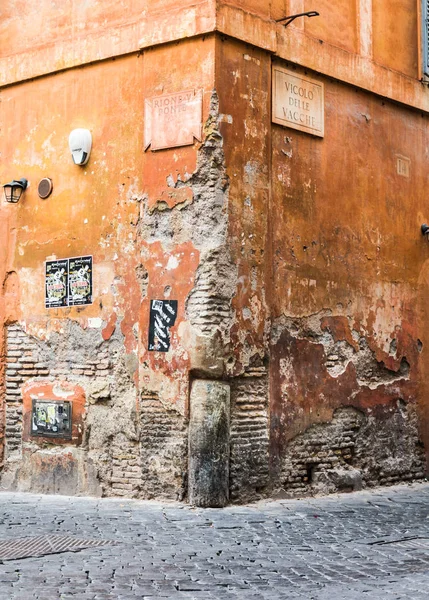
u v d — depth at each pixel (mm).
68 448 12164
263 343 11594
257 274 11555
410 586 7152
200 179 11148
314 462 12305
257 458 11445
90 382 12047
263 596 6789
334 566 7863
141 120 11727
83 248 12242
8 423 12836
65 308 12375
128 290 11750
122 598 6629
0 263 13062
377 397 13422
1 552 8219
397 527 9883
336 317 12781
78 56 12367
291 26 12195
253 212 11531
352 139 13250
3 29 13273
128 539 8914
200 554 8266
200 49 11195
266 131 11766
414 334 14203
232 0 11359
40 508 10883
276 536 9211
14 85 13133
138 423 11531
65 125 12539
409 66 14438
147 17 11656
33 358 12672
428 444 14305
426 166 14742
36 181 12797
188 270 11180
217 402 10961
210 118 11078
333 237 12805
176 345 11211
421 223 14531
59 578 7211
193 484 10945
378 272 13578
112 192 11977
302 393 12180
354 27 13438
